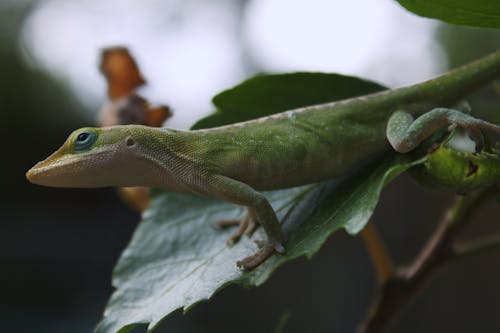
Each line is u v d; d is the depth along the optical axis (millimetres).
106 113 250
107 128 223
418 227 522
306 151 222
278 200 227
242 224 227
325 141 223
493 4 203
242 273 211
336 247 583
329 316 566
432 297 504
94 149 221
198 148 222
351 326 555
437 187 204
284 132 224
